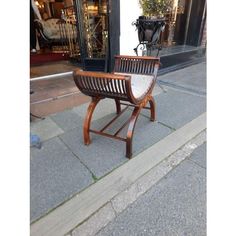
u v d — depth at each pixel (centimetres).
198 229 104
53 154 157
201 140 177
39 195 122
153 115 200
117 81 127
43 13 619
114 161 150
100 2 319
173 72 368
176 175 139
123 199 121
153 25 251
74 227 106
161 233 103
